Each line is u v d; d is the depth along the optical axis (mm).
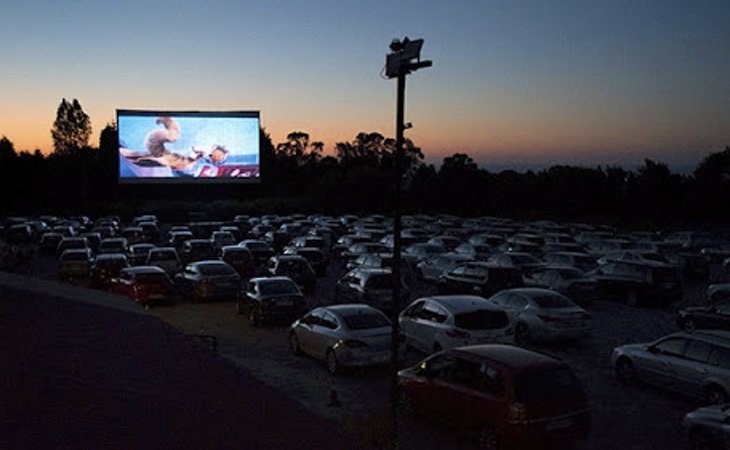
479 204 80938
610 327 21766
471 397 11242
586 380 15625
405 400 12930
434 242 40000
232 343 19141
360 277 22969
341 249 40188
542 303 18750
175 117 66125
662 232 58094
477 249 35281
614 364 15539
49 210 77812
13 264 34875
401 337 17703
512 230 50969
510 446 10508
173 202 77188
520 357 11211
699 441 10742
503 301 19656
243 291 22953
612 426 12391
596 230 55000
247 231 55406
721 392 12898
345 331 15805
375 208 81875
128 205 75438
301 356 17688
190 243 34000
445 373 12062
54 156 82562
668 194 71250
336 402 13266
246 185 85688
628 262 26094
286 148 108125
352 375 15891
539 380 10617
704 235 51562
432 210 82188
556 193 76125
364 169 83688
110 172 80750
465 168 84812
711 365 13250
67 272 31656
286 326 21578
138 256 33062
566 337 18438
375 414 12219
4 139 88375
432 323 16531
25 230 48562
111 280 26594
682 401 14000
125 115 64562
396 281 11430
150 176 65688
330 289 29188
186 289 26516
